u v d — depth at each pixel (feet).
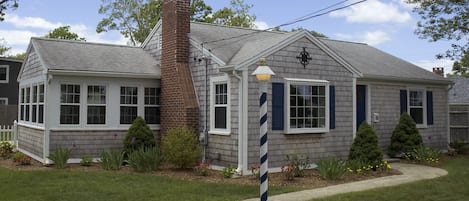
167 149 41.98
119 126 48.67
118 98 48.65
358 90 53.11
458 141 62.28
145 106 50.34
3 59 110.32
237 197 30.66
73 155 46.16
